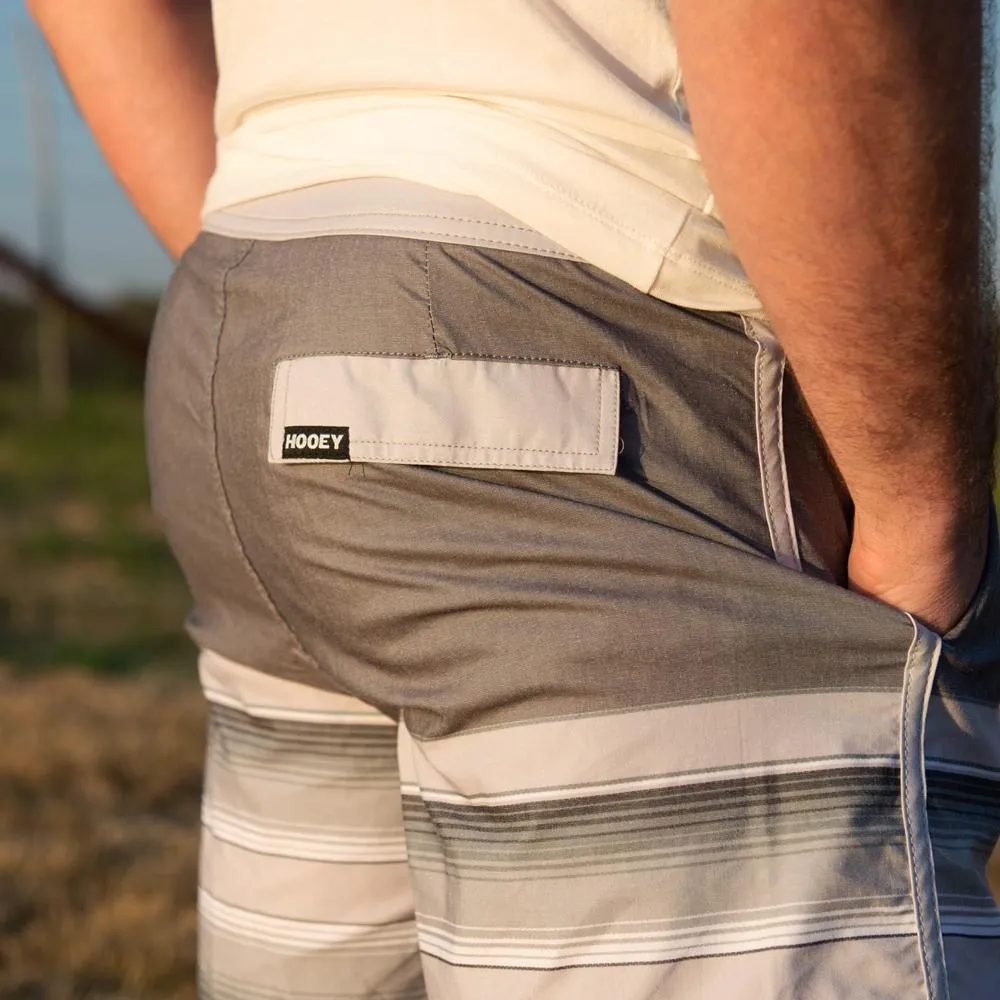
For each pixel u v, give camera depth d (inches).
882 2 30.5
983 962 37.4
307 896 49.3
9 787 164.1
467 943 37.8
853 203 32.2
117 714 200.5
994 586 39.6
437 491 37.8
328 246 39.4
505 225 38.2
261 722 48.9
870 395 35.2
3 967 116.3
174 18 55.4
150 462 46.3
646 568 36.9
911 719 37.0
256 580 42.9
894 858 36.4
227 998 50.9
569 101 37.8
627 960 36.0
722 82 32.4
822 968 35.5
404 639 38.8
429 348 37.9
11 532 409.1
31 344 1166.3
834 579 39.8
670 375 38.4
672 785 36.3
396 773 48.7
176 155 55.2
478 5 38.4
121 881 134.3
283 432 38.6
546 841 36.9
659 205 37.9
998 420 39.2
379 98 40.0
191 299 43.5
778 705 36.5
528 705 37.3
